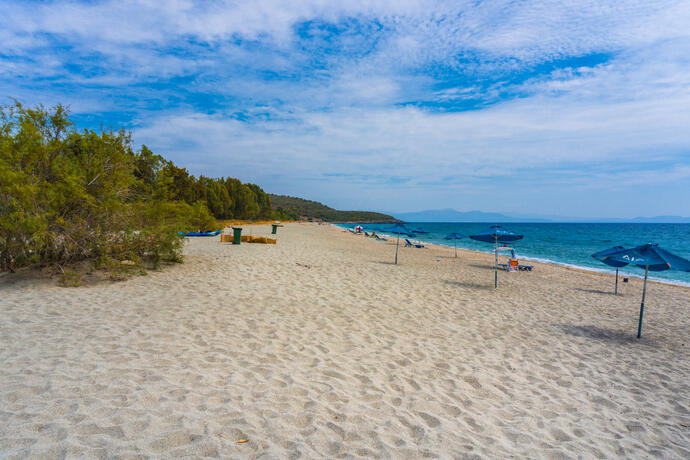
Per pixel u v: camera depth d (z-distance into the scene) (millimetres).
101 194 8750
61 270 8430
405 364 4867
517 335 6555
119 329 5254
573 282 13680
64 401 3172
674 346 6445
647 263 6262
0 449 2455
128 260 10266
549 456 3033
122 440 2674
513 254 18938
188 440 2748
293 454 2705
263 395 3625
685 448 3314
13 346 4383
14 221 7504
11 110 7934
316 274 11133
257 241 20922
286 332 5715
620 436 3469
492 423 3516
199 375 3930
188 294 7645
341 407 3529
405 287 10281
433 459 2816
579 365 5305
